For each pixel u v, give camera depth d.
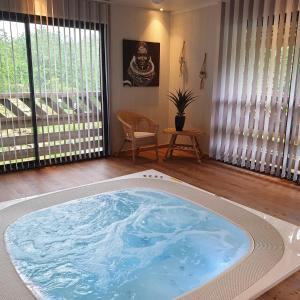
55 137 4.63
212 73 5.05
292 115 3.99
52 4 4.21
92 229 2.85
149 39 5.42
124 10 5.00
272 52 4.08
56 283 2.15
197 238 2.71
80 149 4.93
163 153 5.61
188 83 5.51
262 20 4.15
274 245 2.46
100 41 4.80
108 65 4.94
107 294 2.08
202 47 5.15
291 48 3.89
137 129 5.41
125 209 3.22
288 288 2.02
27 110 4.31
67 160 4.83
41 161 4.60
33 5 4.07
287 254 2.33
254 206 3.32
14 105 4.19
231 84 4.67
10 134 4.23
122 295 2.07
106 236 2.75
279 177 4.27
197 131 5.02
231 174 4.39
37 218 2.97
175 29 5.56
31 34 4.13
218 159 5.07
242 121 4.61
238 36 4.46
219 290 1.95
